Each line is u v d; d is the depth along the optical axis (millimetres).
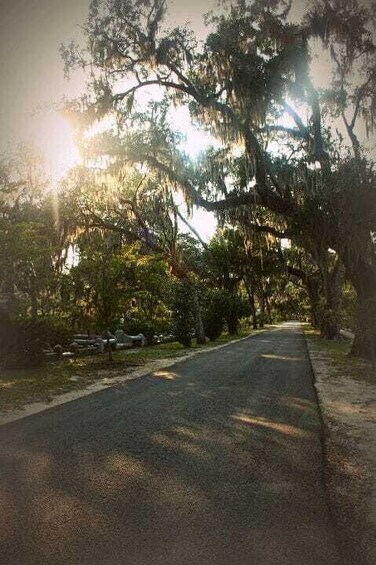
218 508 4223
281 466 5418
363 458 5711
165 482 4883
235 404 9258
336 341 31656
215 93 19953
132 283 19141
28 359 16172
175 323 27562
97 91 20578
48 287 19328
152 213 30828
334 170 17625
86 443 6430
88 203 25859
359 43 19125
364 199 16453
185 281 30625
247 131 18875
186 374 14320
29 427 7461
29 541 3609
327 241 18609
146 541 3605
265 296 63281
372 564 3293
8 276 17500
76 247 25047
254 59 18188
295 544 3570
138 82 21109
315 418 7949
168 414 8344
